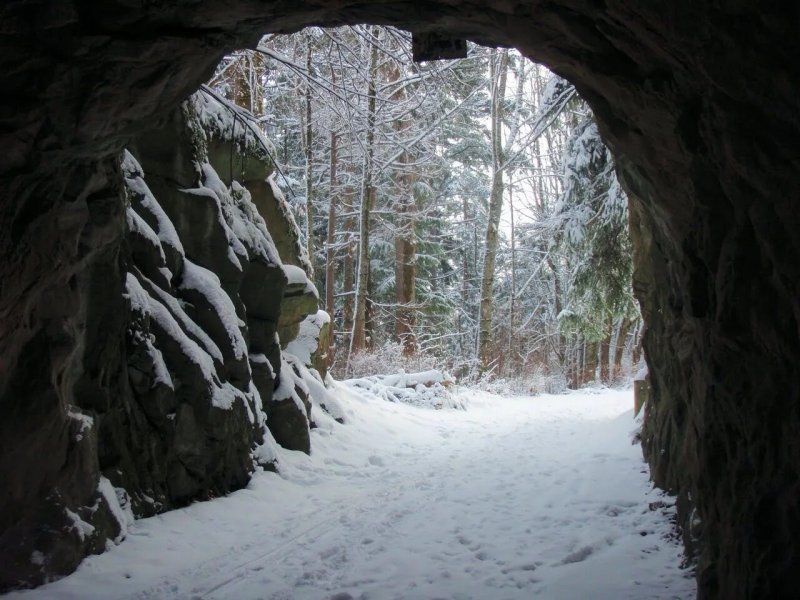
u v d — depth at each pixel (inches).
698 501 212.1
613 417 572.4
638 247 343.9
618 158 263.0
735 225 164.2
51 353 229.9
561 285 1277.1
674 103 175.8
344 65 642.8
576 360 1300.4
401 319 992.2
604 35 182.2
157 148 350.3
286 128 978.1
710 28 136.9
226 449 328.2
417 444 498.6
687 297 198.4
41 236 203.8
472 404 698.8
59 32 164.1
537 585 218.8
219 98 364.8
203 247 367.6
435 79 624.7
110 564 235.9
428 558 249.1
